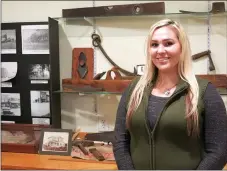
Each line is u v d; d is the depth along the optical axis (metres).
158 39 1.09
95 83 1.70
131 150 1.15
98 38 1.85
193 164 1.05
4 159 1.52
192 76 1.09
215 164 1.00
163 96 1.11
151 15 1.72
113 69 1.71
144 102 1.11
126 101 1.19
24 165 1.43
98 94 1.76
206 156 1.04
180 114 1.04
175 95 1.07
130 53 1.83
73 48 1.89
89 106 1.92
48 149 1.59
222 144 1.02
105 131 1.86
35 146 1.60
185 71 1.11
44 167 1.41
